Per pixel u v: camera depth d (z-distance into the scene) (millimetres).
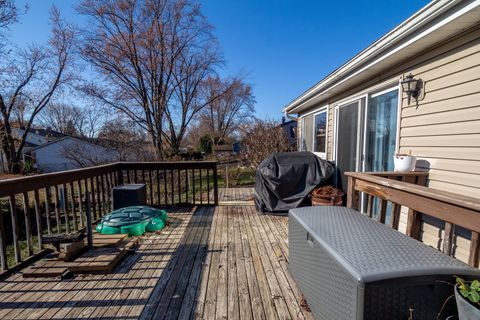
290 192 4504
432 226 2646
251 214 4480
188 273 2449
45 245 2975
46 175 2945
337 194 4148
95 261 2500
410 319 1176
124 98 14836
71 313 1884
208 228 3758
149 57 14969
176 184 7590
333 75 4168
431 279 1175
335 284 1383
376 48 2961
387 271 1172
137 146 11930
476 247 1485
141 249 3016
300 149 8203
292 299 2023
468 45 2281
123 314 1871
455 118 2426
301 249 2002
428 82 2727
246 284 2248
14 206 2525
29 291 2164
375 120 3836
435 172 2662
